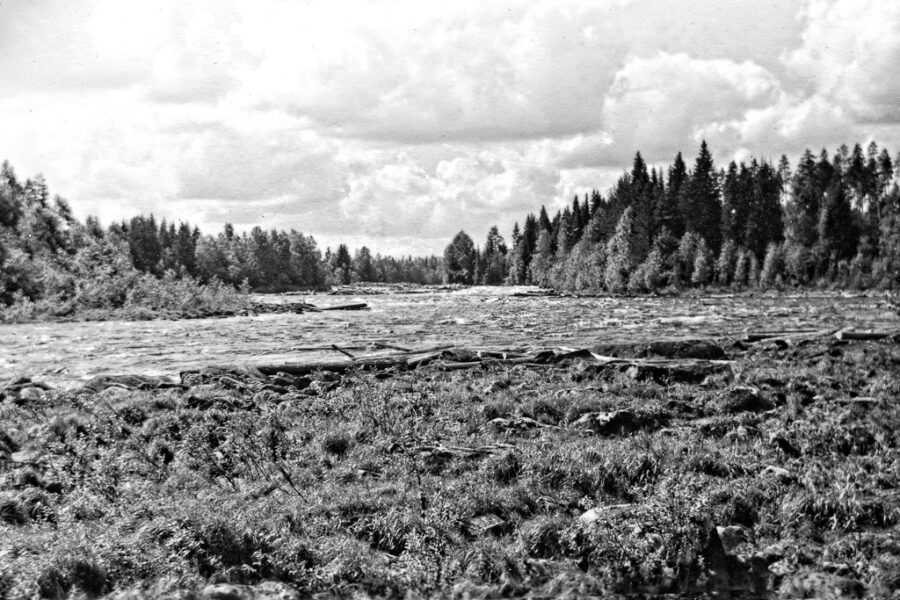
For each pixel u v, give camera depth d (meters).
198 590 9.34
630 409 17.27
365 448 14.84
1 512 12.02
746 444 15.23
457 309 69.75
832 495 12.03
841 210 111.75
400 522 11.05
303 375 24.16
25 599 9.09
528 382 21.09
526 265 173.88
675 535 10.35
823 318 48.56
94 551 9.92
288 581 9.79
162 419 16.62
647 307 68.69
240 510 11.63
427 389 20.42
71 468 13.84
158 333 45.16
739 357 25.70
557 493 12.45
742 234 119.81
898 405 18.11
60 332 46.84
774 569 10.24
